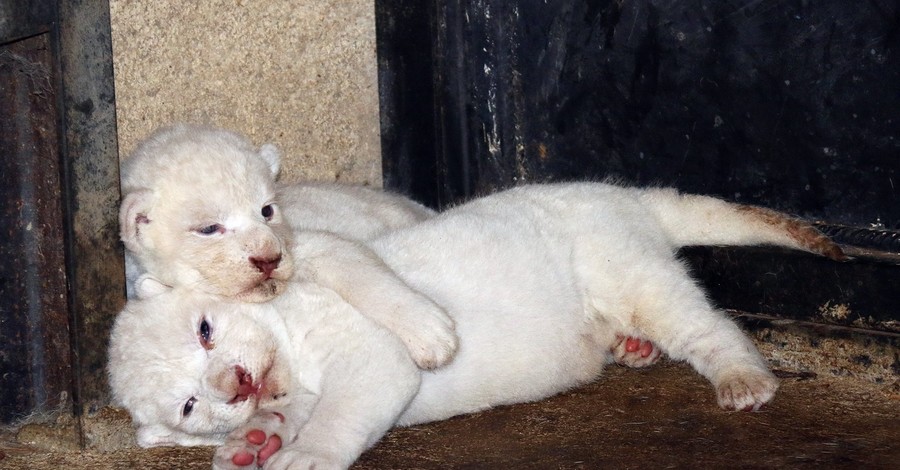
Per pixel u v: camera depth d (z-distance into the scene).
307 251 1.76
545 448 1.70
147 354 1.69
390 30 2.09
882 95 1.88
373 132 2.10
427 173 2.14
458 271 1.78
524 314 1.78
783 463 1.64
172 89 1.96
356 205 1.96
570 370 1.82
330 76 2.06
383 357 1.68
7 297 1.78
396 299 1.71
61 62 1.73
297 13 2.03
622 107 2.05
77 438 1.75
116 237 1.78
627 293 1.83
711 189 2.00
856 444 1.67
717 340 1.79
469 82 2.14
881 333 1.84
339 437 1.64
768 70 1.94
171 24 1.95
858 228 1.91
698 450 1.67
